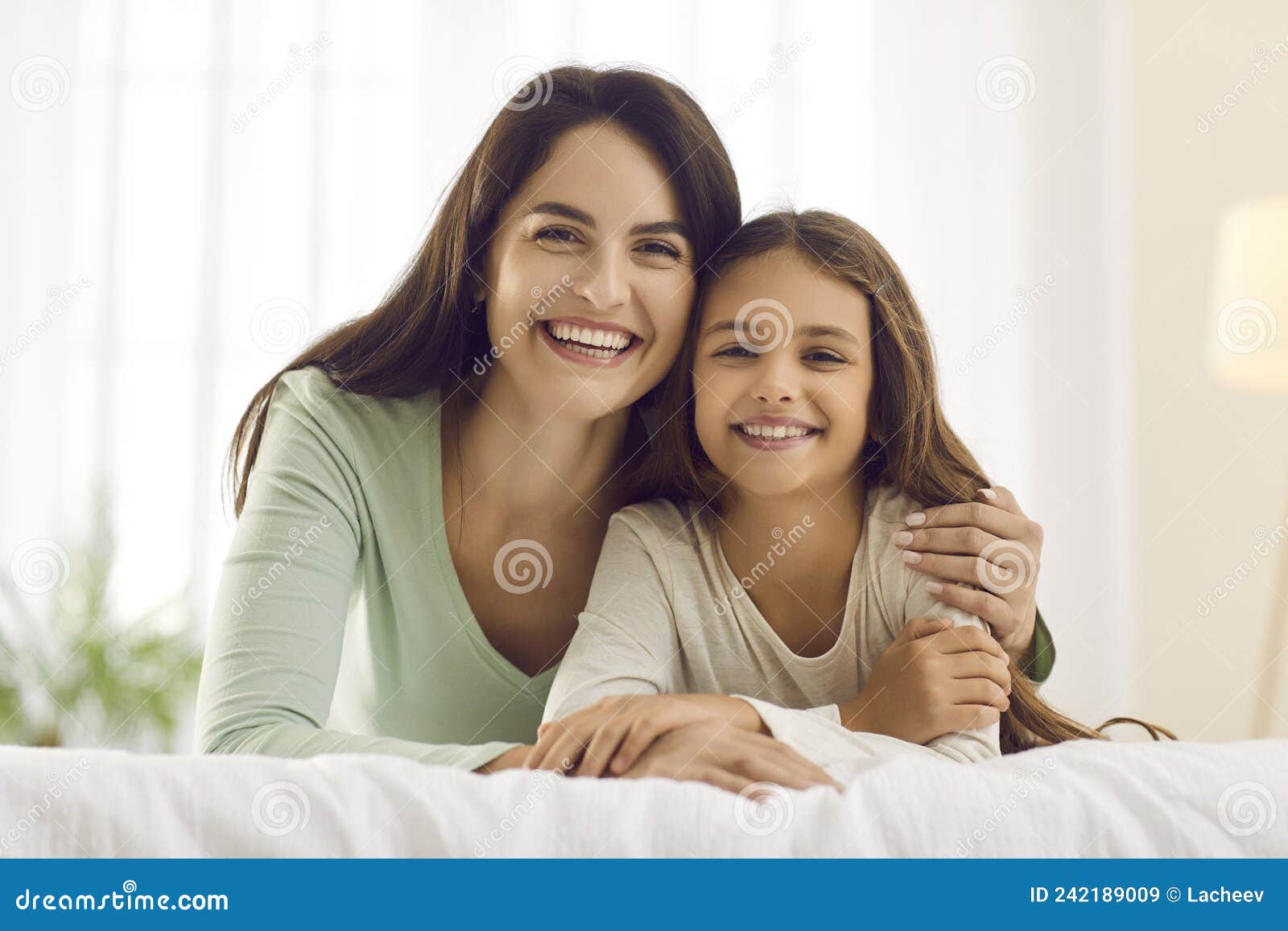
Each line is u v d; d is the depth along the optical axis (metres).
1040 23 2.18
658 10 2.19
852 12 2.20
